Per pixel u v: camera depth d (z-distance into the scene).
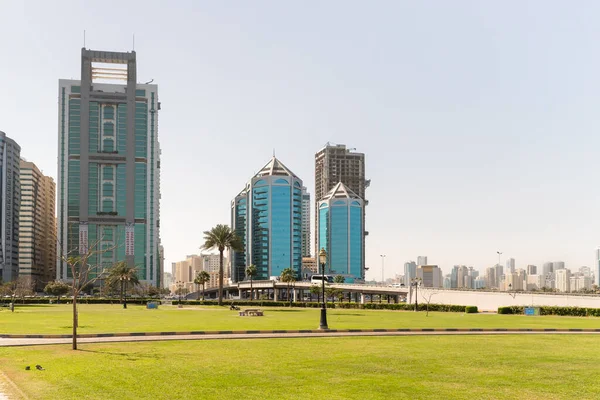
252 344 37.25
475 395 20.69
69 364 27.45
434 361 29.22
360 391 21.22
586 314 91.44
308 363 28.23
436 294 140.12
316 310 116.56
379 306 127.88
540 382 23.31
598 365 28.12
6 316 79.69
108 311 102.44
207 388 21.62
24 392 20.66
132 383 22.52
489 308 123.25
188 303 154.25
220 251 138.88
